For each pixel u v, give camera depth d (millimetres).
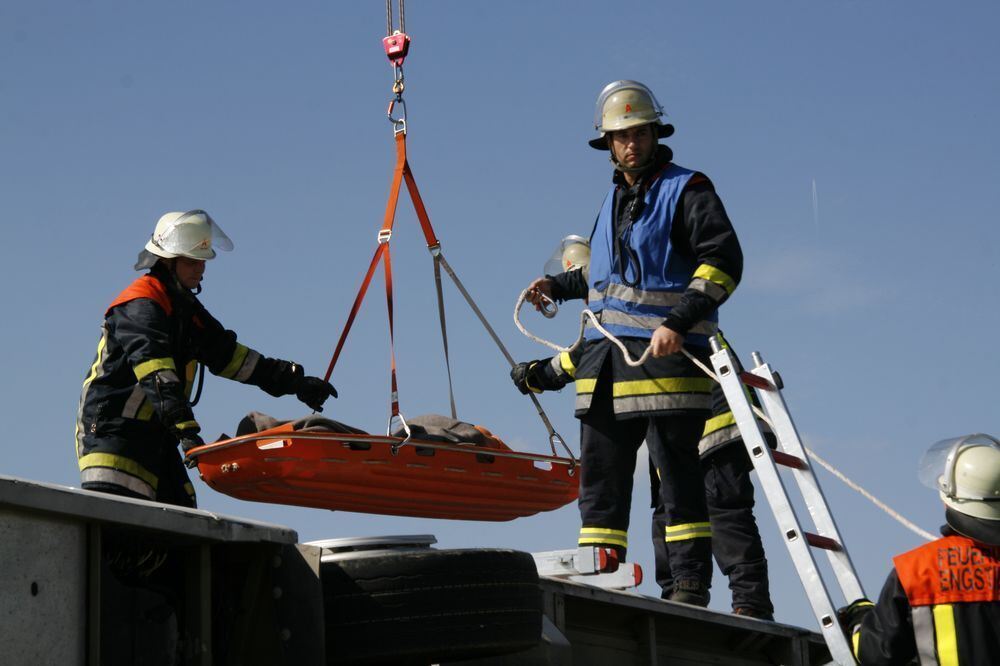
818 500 4738
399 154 6742
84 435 4977
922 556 3773
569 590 4574
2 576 2668
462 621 3615
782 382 4992
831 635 4277
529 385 6289
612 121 5523
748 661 5961
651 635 5098
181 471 5191
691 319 5250
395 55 6879
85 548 2918
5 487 2625
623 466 5633
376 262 6578
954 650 3668
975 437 3859
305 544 3506
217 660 3531
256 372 5699
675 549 5562
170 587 3783
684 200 5477
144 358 4887
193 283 5395
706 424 6387
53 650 2787
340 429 5652
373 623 3523
